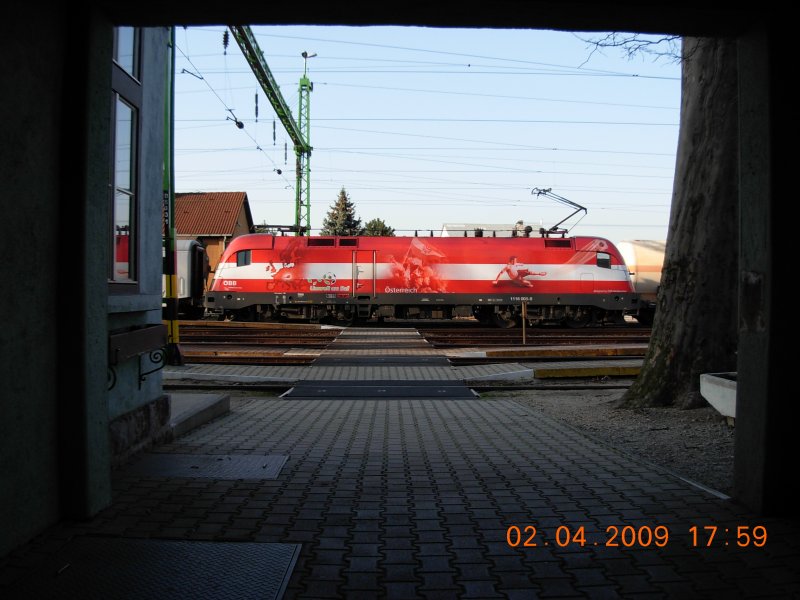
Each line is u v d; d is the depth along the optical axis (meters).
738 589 3.14
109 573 3.22
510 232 29.62
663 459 5.85
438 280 27.88
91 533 3.74
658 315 8.59
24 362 3.50
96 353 4.05
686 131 8.26
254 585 3.13
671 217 8.51
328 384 11.85
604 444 6.57
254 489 4.78
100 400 4.12
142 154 5.93
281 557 3.47
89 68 3.83
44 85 3.63
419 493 4.74
